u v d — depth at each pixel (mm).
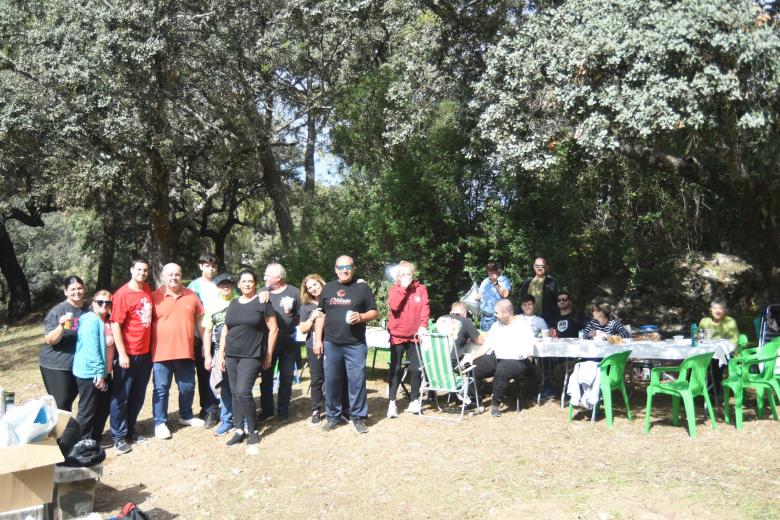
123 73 14734
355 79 18969
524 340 7699
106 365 6867
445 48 13047
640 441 6566
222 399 7535
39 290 32938
